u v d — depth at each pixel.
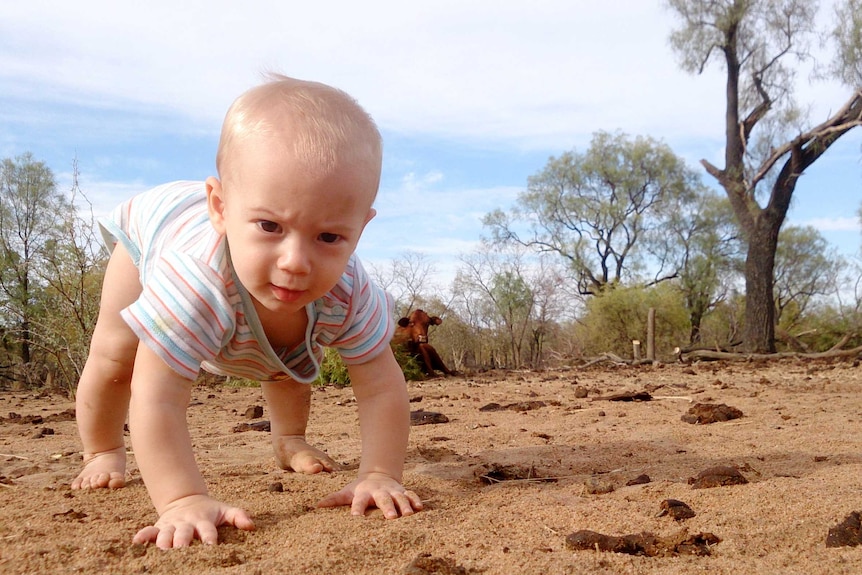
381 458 0.76
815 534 0.63
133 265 0.84
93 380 0.86
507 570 0.54
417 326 3.65
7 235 5.72
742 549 0.59
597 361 5.48
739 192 6.30
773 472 0.90
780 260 10.49
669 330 7.16
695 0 6.53
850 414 1.53
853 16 5.60
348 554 0.57
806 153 5.99
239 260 0.62
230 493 0.80
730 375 3.28
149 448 0.67
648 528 0.65
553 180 9.83
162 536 0.60
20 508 0.74
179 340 0.68
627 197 9.77
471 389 2.68
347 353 0.77
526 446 1.18
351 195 0.60
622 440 1.22
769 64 6.51
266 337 0.73
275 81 0.65
